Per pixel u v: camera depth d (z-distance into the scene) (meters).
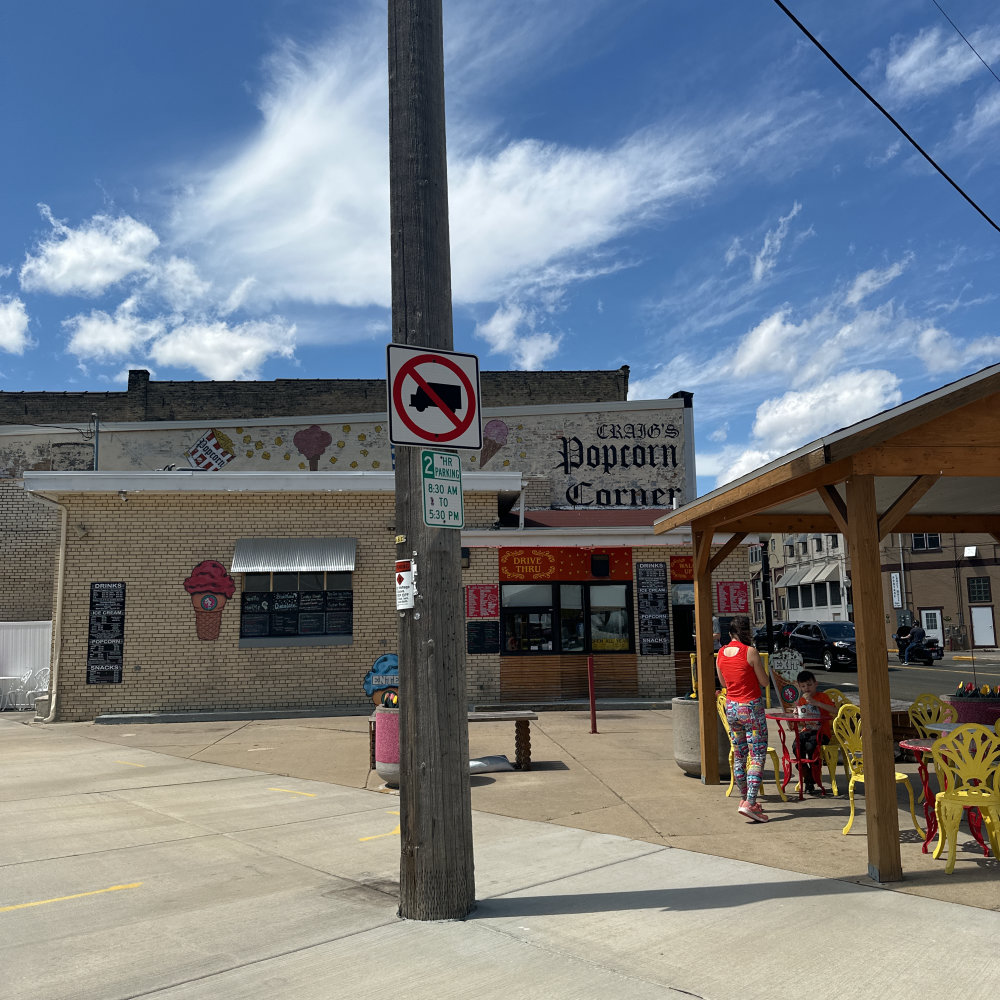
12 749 12.60
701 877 5.63
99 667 16.42
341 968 4.21
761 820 7.25
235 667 16.61
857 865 5.89
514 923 4.81
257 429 28.50
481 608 17.33
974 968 4.07
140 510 16.83
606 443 28.14
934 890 5.29
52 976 4.20
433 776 4.98
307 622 16.88
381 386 33.88
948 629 45.91
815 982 3.95
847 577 54.28
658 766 10.09
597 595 17.70
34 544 27.19
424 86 5.50
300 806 8.24
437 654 5.05
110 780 9.80
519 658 17.30
